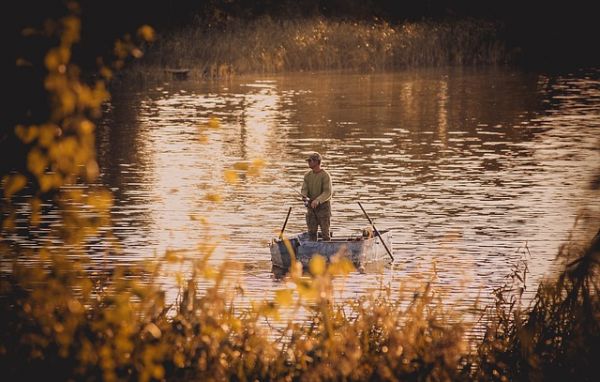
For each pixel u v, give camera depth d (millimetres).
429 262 38719
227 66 131625
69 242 12695
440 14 174000
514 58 151625
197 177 59125
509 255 39438
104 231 43312
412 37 144375
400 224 46188
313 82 121812
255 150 70062
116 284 14531
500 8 167625
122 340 13227
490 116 88750
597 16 163250
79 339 13742
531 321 17531
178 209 49344
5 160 53625
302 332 17234
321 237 42719
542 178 57344
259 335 16188
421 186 55719
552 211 47938
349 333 15586
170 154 68250
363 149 70250
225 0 155375
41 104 11750
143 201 51281
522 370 17094
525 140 73625
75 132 10867
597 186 20453
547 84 118375
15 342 14094
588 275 17172
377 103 99562
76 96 10742
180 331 14797
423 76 129500
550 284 17781
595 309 17000
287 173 60562
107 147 71875
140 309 14594
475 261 38438
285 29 143250
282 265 38250
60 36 10695
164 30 138125
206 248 16234
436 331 16344
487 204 50250
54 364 13836
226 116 90125
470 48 148000
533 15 161375
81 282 13852
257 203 51312
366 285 34656
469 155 66812
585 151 67500
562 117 87250
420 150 69438
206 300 15047
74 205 48875
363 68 139375
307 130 80438
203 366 14422
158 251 39469
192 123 85250
